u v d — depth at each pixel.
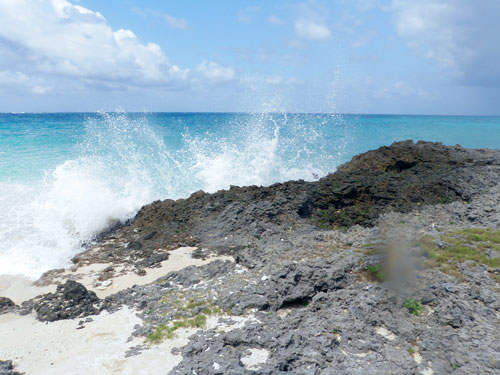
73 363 5.85
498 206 10.95
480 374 4.91
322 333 6.18
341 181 14.12
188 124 48.12
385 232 10.12
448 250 8.55
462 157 17.97
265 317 6.87
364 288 7.34
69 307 7.61
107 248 11.41
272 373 5.25
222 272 8.93
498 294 6.75
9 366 5.78
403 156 17.83
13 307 7.92
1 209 14.36
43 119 65.62
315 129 40.09
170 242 11.39
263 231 11.37
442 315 6.31
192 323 6.77
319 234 10.70
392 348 5.75
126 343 6.36
